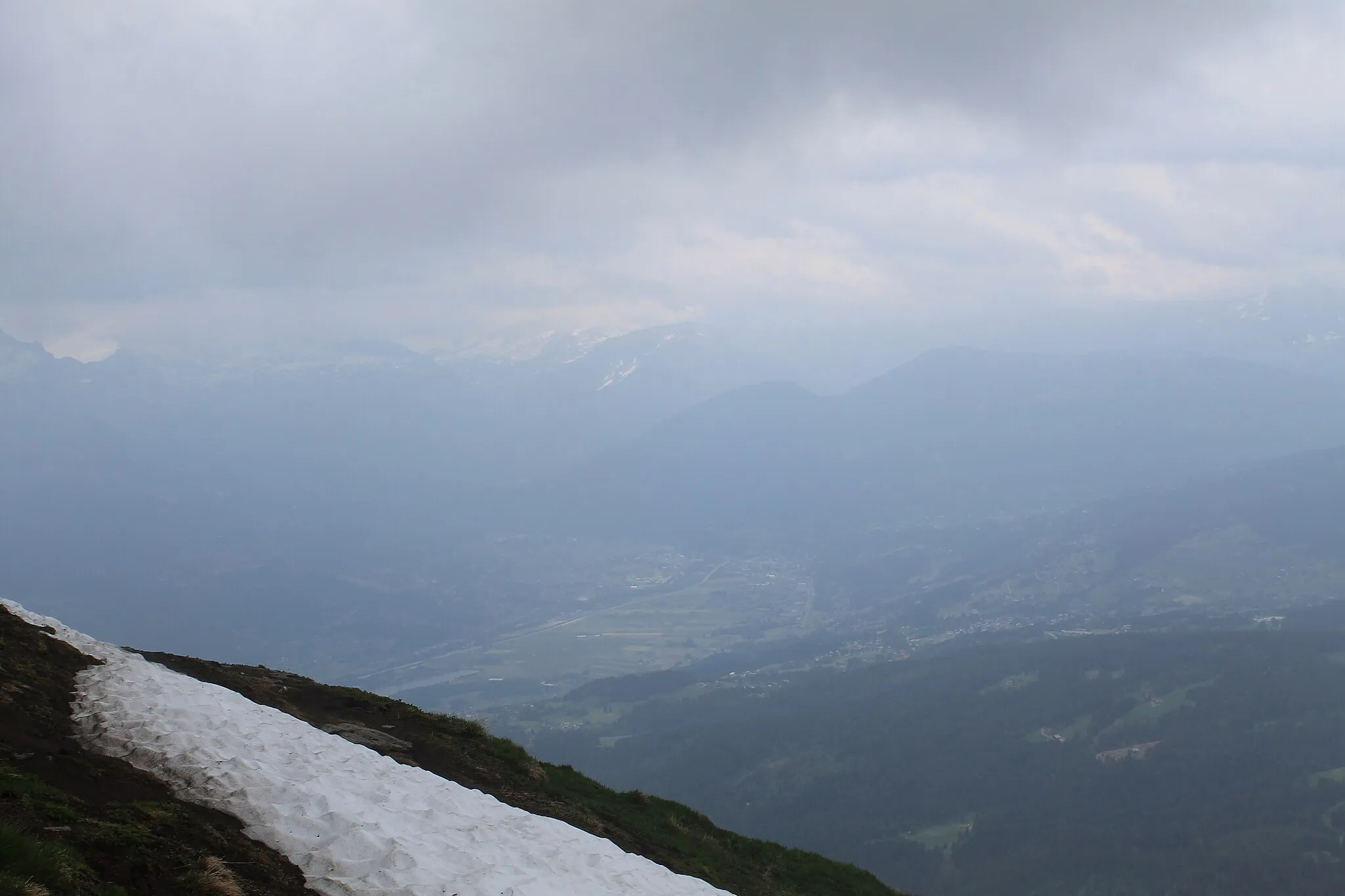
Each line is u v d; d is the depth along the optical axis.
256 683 30.16
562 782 31.47
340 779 20.70
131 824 15.73
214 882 14.93
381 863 16.98
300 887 16.12
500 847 19.70
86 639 27.08
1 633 23.41
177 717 21.47
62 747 18.78
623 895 19.75
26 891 11.98
